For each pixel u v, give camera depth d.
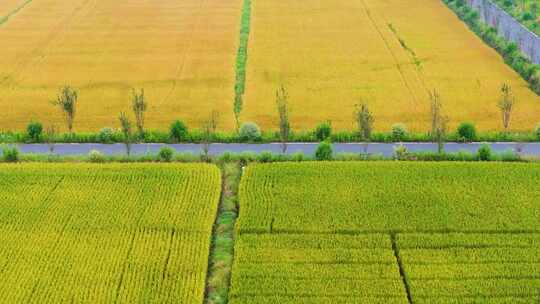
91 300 44.81
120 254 49.34
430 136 67.38
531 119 72.12
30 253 49.50
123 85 83.38
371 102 76.81
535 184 57.50
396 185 57.56
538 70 82.44
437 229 51.84
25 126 72.69
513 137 67.38
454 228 51.88
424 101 76.94
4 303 44.50
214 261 49.12
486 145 63.28
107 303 44.53
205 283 46.94
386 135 67.50
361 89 80.50
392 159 63.00
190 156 63.94
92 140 68.31
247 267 47.81
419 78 83.62
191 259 48.66
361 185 57.66
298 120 72.81
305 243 50.31
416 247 49.97
